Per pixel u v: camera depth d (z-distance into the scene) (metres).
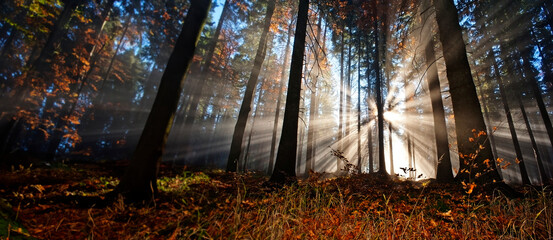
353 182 6.61
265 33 13.92
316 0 12.01
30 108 12.16
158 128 4.91
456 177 6.10
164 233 2.96
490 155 5.20
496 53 17.19
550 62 16.88
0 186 4.42
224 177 9.08
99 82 23.80
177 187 6.20
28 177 5.38
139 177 4.55
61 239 2.54
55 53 12.74
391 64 17.78
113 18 19.02
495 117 22.66
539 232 2.73
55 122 16.45
